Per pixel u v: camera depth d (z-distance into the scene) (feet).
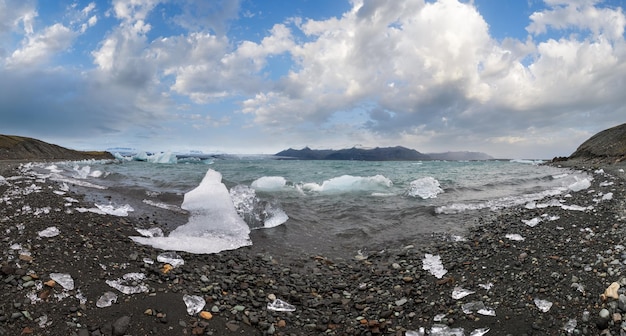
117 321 7.22
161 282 9.18
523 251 11.33
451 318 8.06
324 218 18.72
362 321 8.43
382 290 10.13
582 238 11.66
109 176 31.68
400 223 17.46
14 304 7.17
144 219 15.29
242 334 7.63
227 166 60.49
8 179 20.84
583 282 8.37
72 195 17.51
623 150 52.70
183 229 14.76
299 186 29.76
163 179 31.45
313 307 9.25
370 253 13.42
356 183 29.96
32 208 13.35
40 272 8.37
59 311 7.25
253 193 19.63
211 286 9.47
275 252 13.35
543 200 20.07
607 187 21.80
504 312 7.92
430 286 10.02
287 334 7.86
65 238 10.61
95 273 8.87
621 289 7.48
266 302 9.18
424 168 61.26
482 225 15.79
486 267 10.64
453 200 22.77
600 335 6.60
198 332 7.36
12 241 9.82
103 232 11.93
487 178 37.60
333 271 11.77
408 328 8.00
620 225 12.41
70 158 97.04
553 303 7.84
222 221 15.98
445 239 14.34
